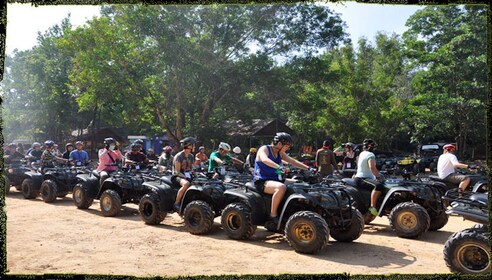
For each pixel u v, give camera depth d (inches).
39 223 318.3
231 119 977.5
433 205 298.4
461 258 190.2
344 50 1084.5
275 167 247.4
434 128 814.5
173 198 316.2
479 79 693.9
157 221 315.9
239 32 792.3
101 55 758.5
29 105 1318.9
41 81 1315.2
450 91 737.6
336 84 1092.5
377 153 981.8
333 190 252.5
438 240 274.8
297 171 335.9
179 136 839.1
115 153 399.2
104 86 786.8
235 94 838.5
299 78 863.7
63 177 434.9
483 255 185.6
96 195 391.2
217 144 954.1
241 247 249.0
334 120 1079.0
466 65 692.1
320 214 249.0
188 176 308.7
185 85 783.1
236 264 213.2
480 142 812.0
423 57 752.3
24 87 1300.4
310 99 880.9
